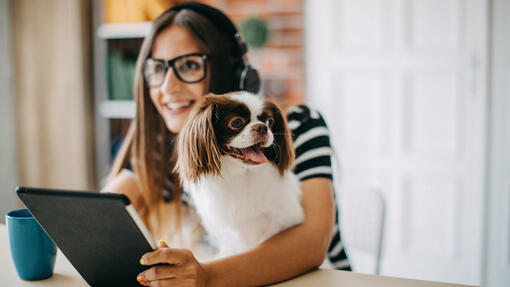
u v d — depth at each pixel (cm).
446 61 238
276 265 82
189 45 109
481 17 228
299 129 109
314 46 263
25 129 276
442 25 237
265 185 91
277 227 91
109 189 116
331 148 111
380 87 252
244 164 87
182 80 110
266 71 296
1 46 271
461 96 238
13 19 269
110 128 291
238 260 81
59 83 272
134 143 118
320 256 88
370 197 137
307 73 267
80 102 272
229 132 89
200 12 112
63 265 91
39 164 278
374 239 133
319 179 100
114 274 77
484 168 236
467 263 244
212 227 102
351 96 259
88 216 66
